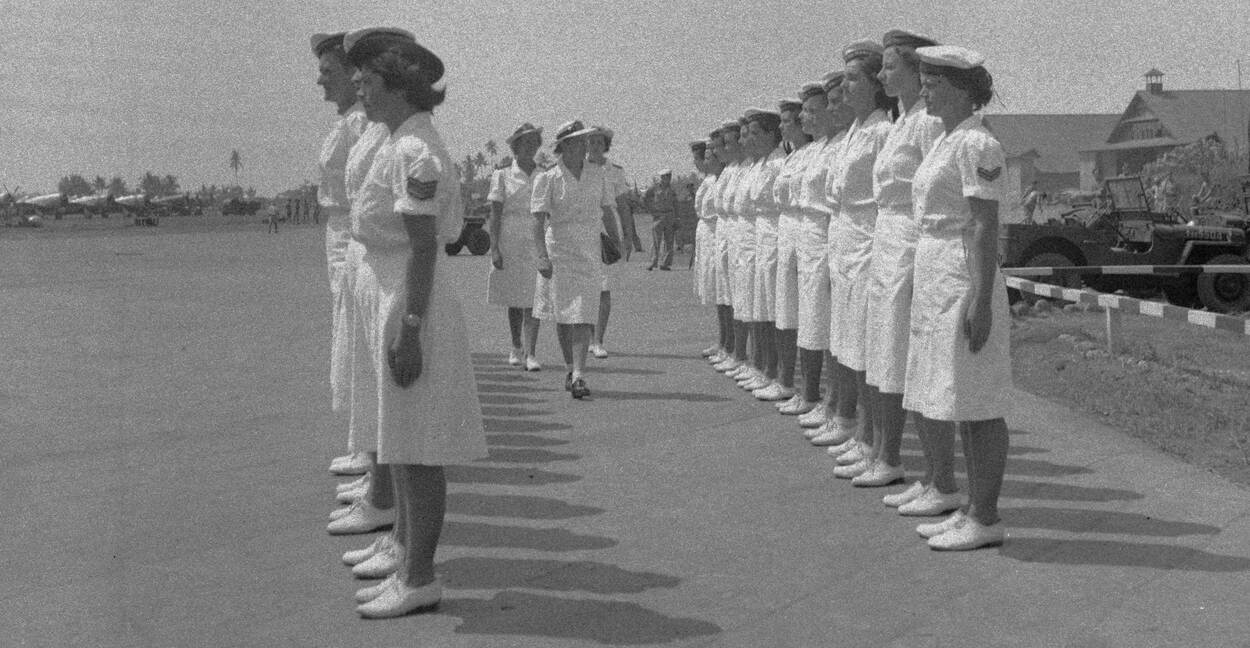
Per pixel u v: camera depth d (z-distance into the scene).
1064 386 10.16
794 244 8.88
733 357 11.63
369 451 5.31
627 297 20.83
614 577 4.87
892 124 6.76
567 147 10.02
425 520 4.39
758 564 5.06
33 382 9.59
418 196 4.13
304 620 4.26
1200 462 7.09
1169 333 15.22
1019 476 6.70
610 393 10.28
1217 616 4.21
